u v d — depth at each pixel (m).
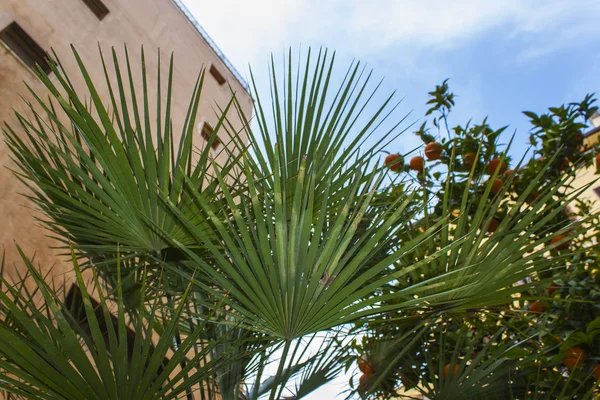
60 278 4.86
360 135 2.18
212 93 12.04
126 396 1.28
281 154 2.16
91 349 1.39
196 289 1.97
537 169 3.79
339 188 2.10
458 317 2.11
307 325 1.49
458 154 3.63
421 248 2.10
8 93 5.81
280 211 1.49
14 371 1.20
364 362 2.29
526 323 2.86
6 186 5.11
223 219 1.95
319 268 1.43
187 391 1.50
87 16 8.73
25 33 7.01
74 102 1.74
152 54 10.25
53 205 1.98
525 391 2.39
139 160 1.83
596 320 2.35
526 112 3.99
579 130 3.88
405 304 1.45
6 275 4.49
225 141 10.83
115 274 2.09
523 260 1.75
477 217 1.85
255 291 1.46
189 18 13.25
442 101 3.93
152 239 1.83
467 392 2.14
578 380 2.48
